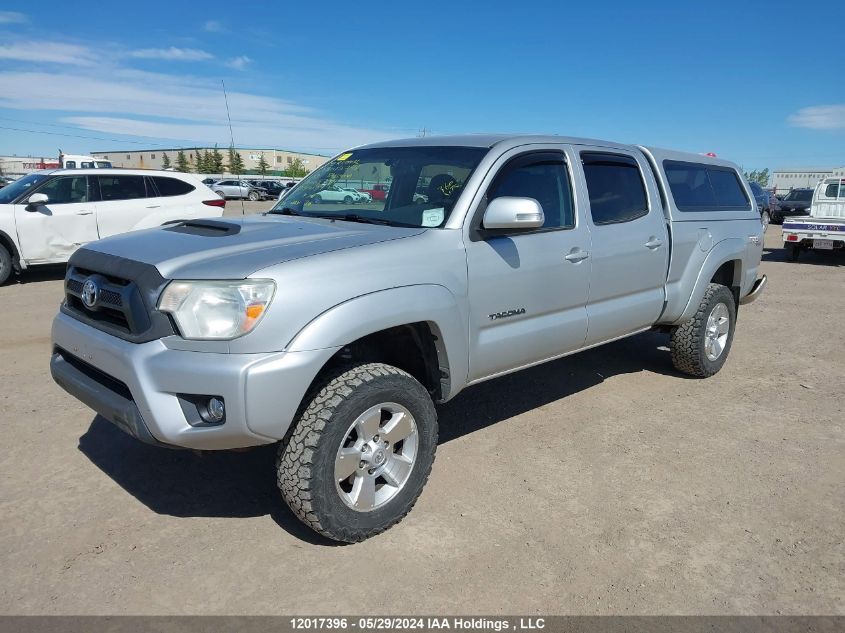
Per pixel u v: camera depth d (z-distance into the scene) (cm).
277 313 273
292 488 287
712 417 480
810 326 795
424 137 443
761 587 285
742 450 423
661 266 489
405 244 324
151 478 370
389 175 400
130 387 280
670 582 287
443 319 329
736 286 593
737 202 602
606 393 528
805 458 412
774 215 2961
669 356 641
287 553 302
